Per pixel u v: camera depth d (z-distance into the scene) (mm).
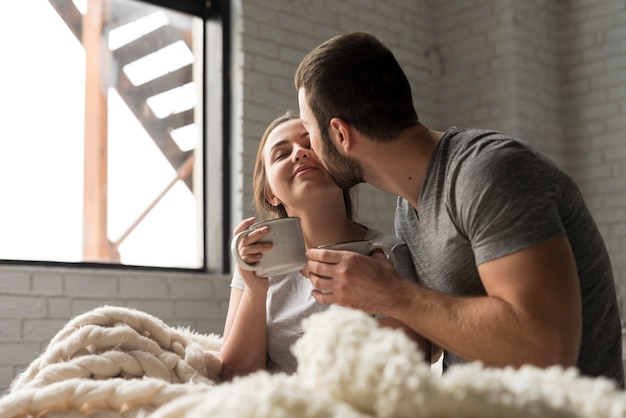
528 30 4297
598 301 1364
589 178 4301
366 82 1335
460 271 1328
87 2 3502
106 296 3066
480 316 1128
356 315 596
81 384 936
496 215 1167
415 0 4480
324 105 1370
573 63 4410
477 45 4352
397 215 1596
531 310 1100
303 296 1708
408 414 502
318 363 556
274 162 1704
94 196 3430
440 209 1312
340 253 1244
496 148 1226
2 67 3240
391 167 1369
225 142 3607
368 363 529
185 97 3693
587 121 4328
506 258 1145
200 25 3725
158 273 3232
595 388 583
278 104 3721
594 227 1381
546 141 4297
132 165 3557
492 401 499
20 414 915
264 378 518
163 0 3613
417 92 4398
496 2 4277
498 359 1119
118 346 1276
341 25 4055
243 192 3543
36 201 3266
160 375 1273
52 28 3393
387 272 1234
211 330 3363
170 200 3641
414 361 529
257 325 1609
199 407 511
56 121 3357
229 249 3562
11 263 2969
